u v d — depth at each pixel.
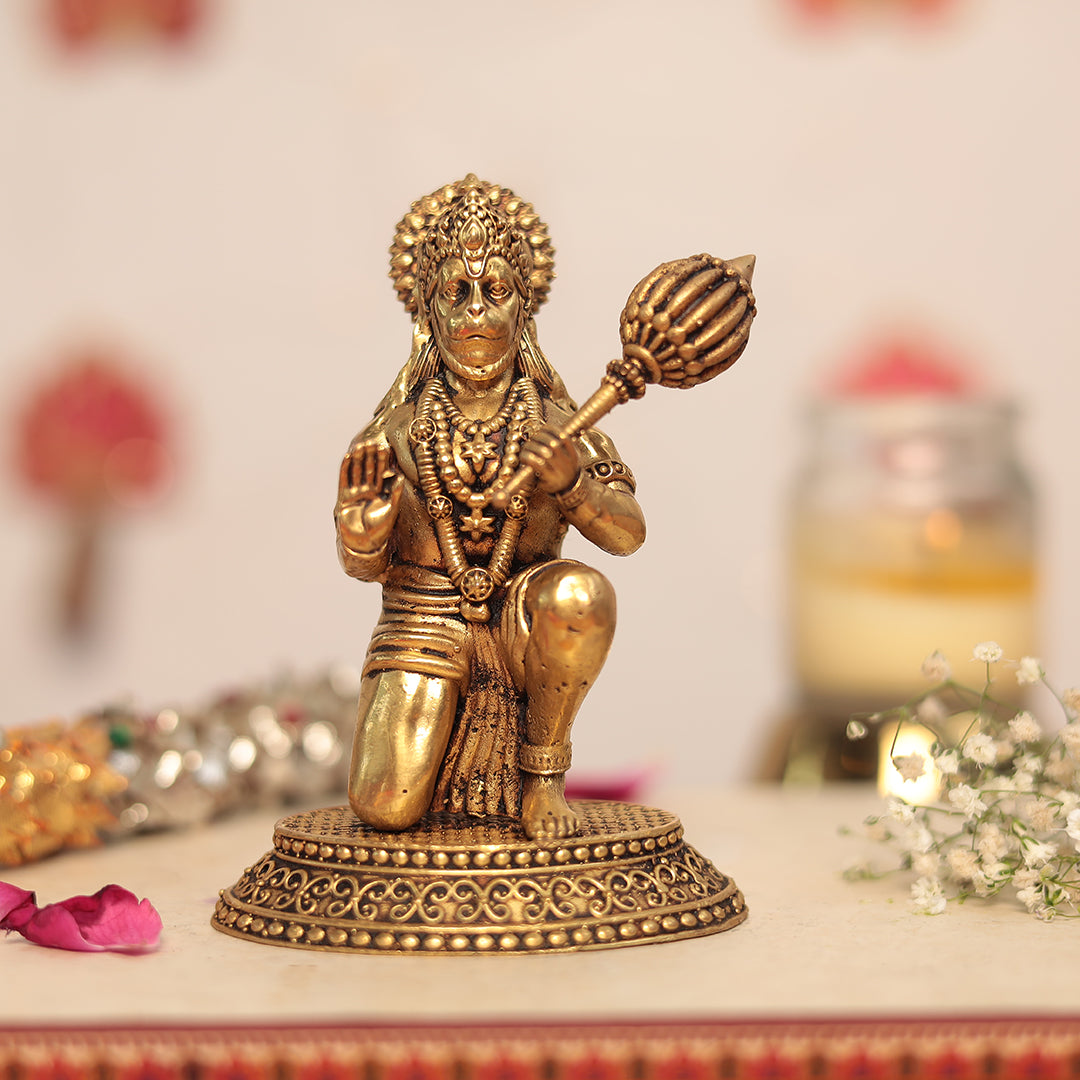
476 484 0.41
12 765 0.44
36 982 0.38
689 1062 0.36
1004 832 0.42
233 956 0.39
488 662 0.41
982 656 0.42
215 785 0.48
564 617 0.40
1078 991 0.37
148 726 0.48
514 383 0.41
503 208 0.41
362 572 0.40
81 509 0.82
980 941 0.39
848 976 0.38
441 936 0.38
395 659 0.40
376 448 0.40
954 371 0.76
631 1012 0.36
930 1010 0.36
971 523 0.54
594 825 0.40
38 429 0.82
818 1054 0.36
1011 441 0.55
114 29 0.79
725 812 0.50
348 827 0.40
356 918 0.39
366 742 0.40
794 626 0.56
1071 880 0.42
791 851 0.46
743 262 0.41
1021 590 0.55
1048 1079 0.36
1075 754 0.41
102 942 0.39
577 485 0.40
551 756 0.40
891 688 0.54
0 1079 0.36
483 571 0.40
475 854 0.39
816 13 0.76
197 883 0.43
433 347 0.41
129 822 0.47
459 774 0.41
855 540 0.55
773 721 0.58
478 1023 0.36
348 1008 0.36
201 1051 0.36
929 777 0.50
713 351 0.40
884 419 0.55
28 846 0.44
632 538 0.41
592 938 0.39
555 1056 0.36
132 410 0.81
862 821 0.49
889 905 0.42
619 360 0.40
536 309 0.42
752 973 0.38
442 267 0.41
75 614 0.82
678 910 0.39
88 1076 0.36
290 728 0.50
